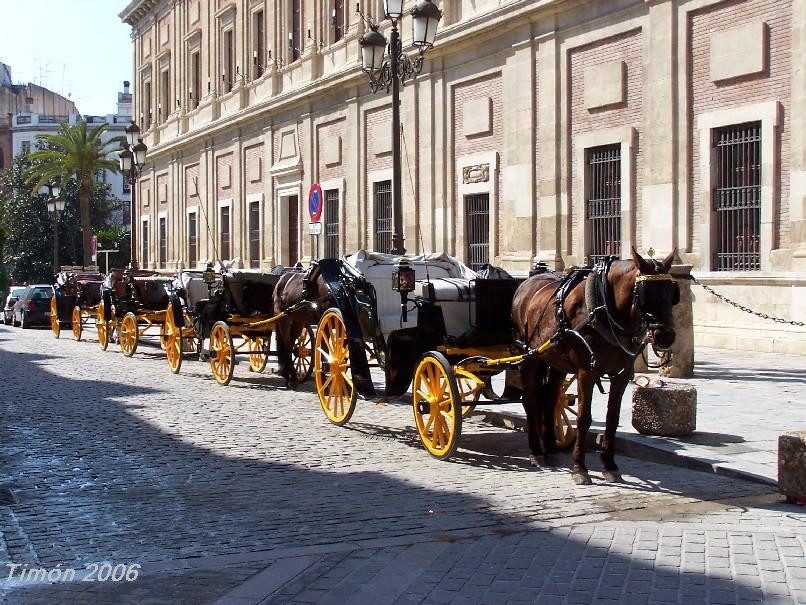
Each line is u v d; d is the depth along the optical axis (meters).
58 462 9.31
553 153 21.86
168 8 46.84
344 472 8.73
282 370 14.87
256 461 9.27
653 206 19.33
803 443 7.25
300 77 33.38
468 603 5.30
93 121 82.75
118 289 22.39
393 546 6.36
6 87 89.19
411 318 11.65
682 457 8.80
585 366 8.11
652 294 7.41
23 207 60.12
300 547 6.36
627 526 6.79
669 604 5.24
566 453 9.71
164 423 11.59
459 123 25.31
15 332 32.72
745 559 5.98
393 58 16.56
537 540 6.47
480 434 10.73
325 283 12.52
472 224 25.14
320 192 17.14
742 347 17.33
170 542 6.54
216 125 39.84
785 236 16.78
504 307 9.72
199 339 16.38
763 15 17.09
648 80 19.39
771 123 16.86
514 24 22.69
